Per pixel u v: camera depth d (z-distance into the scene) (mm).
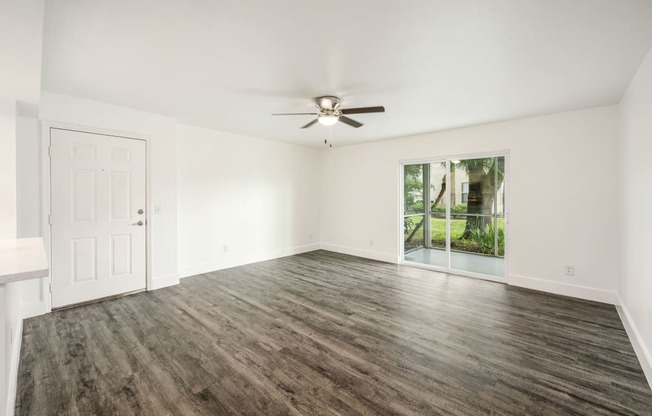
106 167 3396
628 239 2760
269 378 1957
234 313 3031
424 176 5164
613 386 1886
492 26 1807
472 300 3424
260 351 2295
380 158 5453
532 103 3246
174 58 2246
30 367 2066
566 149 3562
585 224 3459
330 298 3484
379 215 5496
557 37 1926
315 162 6422
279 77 2588
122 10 1645
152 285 3770
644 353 2170
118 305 3234
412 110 3502
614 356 2234
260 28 1842
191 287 3875
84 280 3270
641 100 2334
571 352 2289
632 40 1957
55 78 2629
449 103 3250
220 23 1783
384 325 2764
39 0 1238
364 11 1659
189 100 3219
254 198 5254
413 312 3072
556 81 2645
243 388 1854
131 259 3619
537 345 2396
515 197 3941
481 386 1881
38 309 2949
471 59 2244
